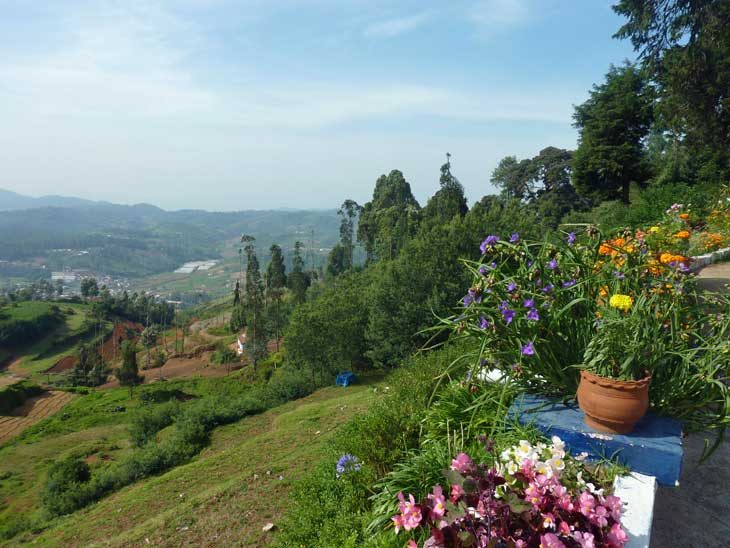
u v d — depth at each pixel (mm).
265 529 7367
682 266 3230
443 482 2922
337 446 5320
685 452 3230
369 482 4027
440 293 27656
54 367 105188
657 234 5875
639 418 2537
